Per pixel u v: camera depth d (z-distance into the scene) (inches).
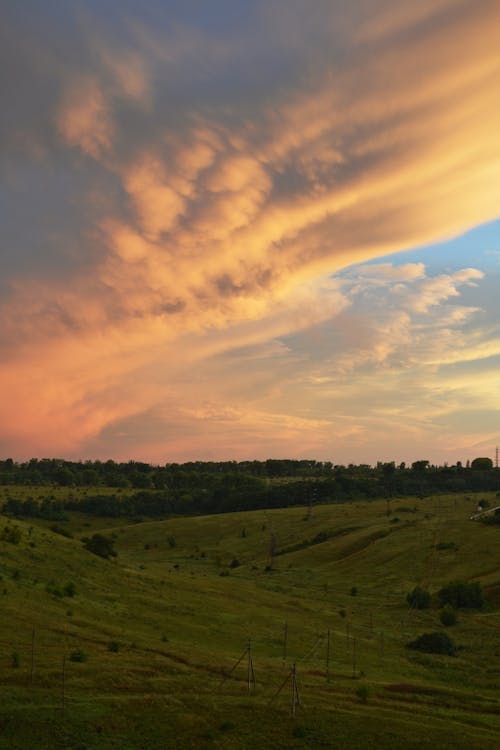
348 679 2187.5
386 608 4638.3
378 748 1465.3
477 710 1948.8
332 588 5684.1
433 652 3110.2
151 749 1347.2
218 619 3088.1
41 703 1460.4
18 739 1298.0
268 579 6215.6
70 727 1374.3
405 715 1754.4
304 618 3725.4
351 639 3198.8
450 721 1758.1
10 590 2453.2
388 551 6786.4
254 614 3464.6
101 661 1825.8
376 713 1734.7
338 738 1501.0
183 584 4005.9
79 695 1545.3
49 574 2987.2
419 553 6501.0
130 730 1413.6
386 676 2375.7
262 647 2657.5
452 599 4667.8
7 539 3351.4
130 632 2356.1
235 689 1788.9
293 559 7372.1
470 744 1546.5
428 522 7834.6
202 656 2139.5
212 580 4830.2
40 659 1744.6
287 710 1651.1
